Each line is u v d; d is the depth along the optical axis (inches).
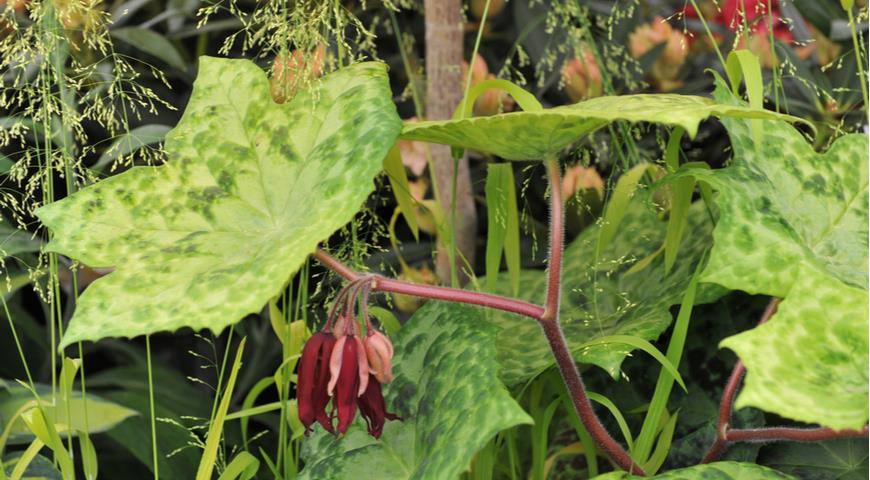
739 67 42.8
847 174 40.8
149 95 43.3
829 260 39.2
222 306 36.0
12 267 59.9
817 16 56.2
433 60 52.7
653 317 43.3
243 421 46.6
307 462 41.9
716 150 61.2
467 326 40.8
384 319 45.4
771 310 40.9
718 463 38.2
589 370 48.1
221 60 41.9
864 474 42.6
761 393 34.4
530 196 63.7
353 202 36.8
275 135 40.2
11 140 60.1
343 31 43.1
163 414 55.9
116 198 39.6
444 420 38.2
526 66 69.0
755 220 38.4
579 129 37.2
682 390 46.2
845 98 56.4
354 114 39.0
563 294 49.4
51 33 42.8
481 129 37.6
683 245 47.8
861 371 35.4
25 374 63.1
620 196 46.6
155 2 68.7
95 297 37.3
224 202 39.6
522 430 49.1
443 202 53.5
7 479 43.6
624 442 46.8
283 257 36.6
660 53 61.4
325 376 37.6
